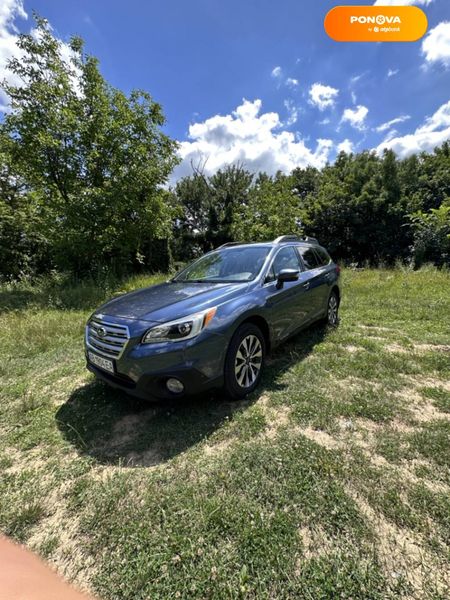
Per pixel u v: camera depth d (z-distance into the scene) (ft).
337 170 82.74
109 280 32.71
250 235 47.19
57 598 4.11
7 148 33.83
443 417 7.81
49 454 7.09
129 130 38.55
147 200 41.39
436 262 45.42
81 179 36.50
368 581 4.07
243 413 8.22
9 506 5.66
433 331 14.84
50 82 33.88
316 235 75.20
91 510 5.49
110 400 9.29
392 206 65.26
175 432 7.58
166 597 4.04
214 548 4.62
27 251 42.60
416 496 5.39
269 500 5.43
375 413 7.97
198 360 7.64
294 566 4.31
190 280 11.89
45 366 12.23
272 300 10.37
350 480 5.80
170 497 5.61
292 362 11.39
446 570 4.20
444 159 69.21
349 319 17.33
